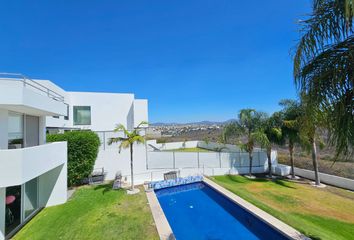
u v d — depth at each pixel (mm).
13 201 8648
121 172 16844
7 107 8219
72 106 21719
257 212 9586
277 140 17453
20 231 8375
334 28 4223
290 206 11312
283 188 14727
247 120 18344
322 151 16797
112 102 23391
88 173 14578
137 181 15938
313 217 9930
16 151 7105
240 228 9516
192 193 14602
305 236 7340
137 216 9430
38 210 10406
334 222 9406
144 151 17594
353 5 3379
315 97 4414
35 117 11266
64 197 11312
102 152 16625
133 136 13227
